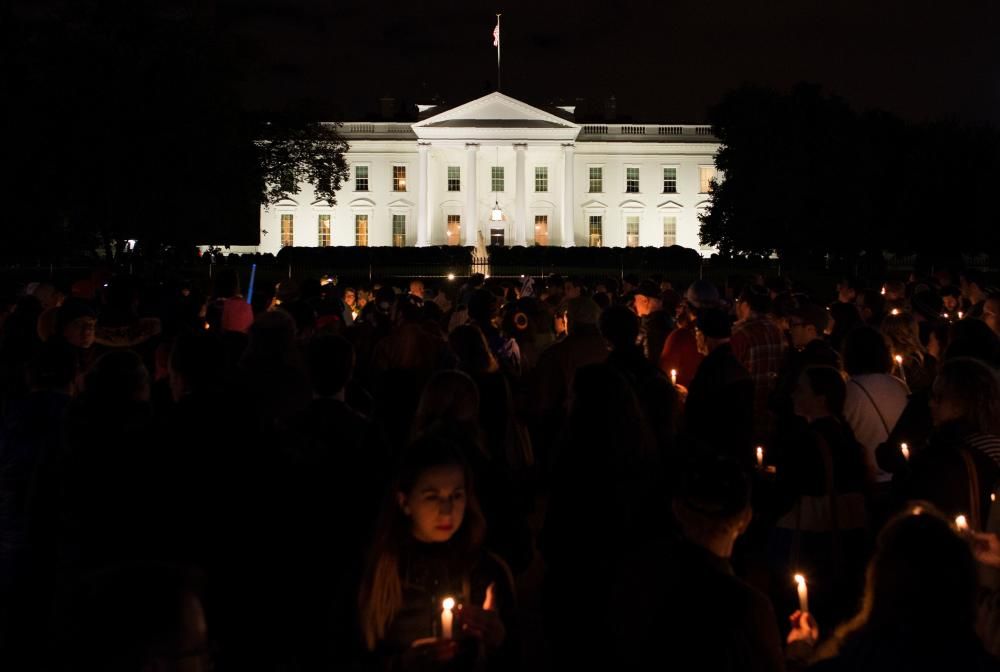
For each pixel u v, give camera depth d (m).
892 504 7.25
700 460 4.73
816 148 66.31
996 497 5.92
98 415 6.12
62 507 6.07
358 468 6.27
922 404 7.88
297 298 15.40
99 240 44.94
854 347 8.67
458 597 4.83
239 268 65.12
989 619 5.00
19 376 8.88
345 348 6.84
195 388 6.28
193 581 3.09
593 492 6.54
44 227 39.72
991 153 60.66
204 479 5.71
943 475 6.52
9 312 14.49
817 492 6.83
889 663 3.65
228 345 10.09
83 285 15.29
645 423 6.80
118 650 2.87
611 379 6.80
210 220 44.62
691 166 89.81
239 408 6.00
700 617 4.30
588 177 89.50
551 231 87.38
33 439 7.21
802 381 7.16
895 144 66.44
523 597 9.98
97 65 37.94
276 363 6.77
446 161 86.94
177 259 47.72
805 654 4.81
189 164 40.03
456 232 86.88
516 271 68.00
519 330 14.12
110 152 37.84
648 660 4.36
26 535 6.91
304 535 5.96
